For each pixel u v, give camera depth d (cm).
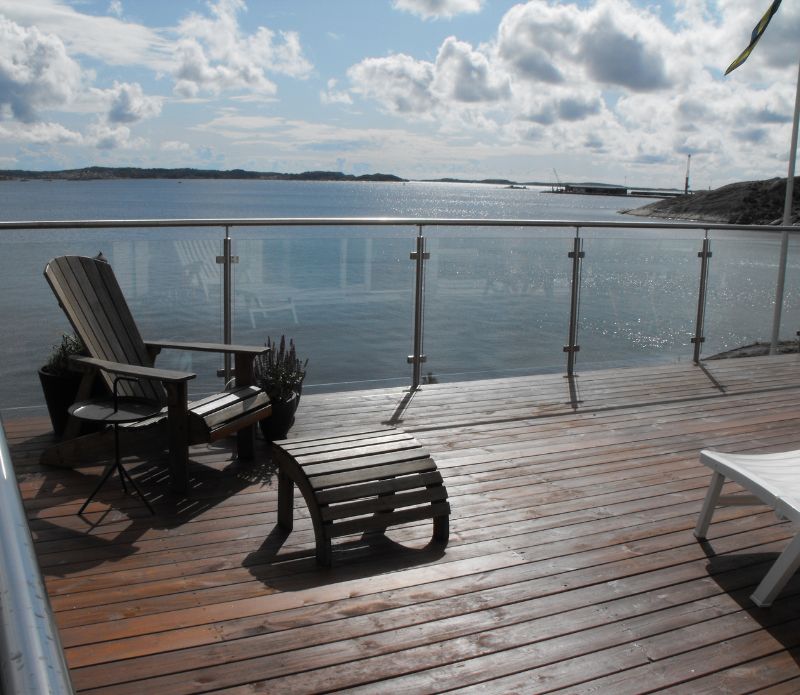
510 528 324
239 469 384
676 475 390
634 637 245
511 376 583
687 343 641
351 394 525
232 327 492
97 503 340
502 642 240
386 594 267
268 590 268
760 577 286
